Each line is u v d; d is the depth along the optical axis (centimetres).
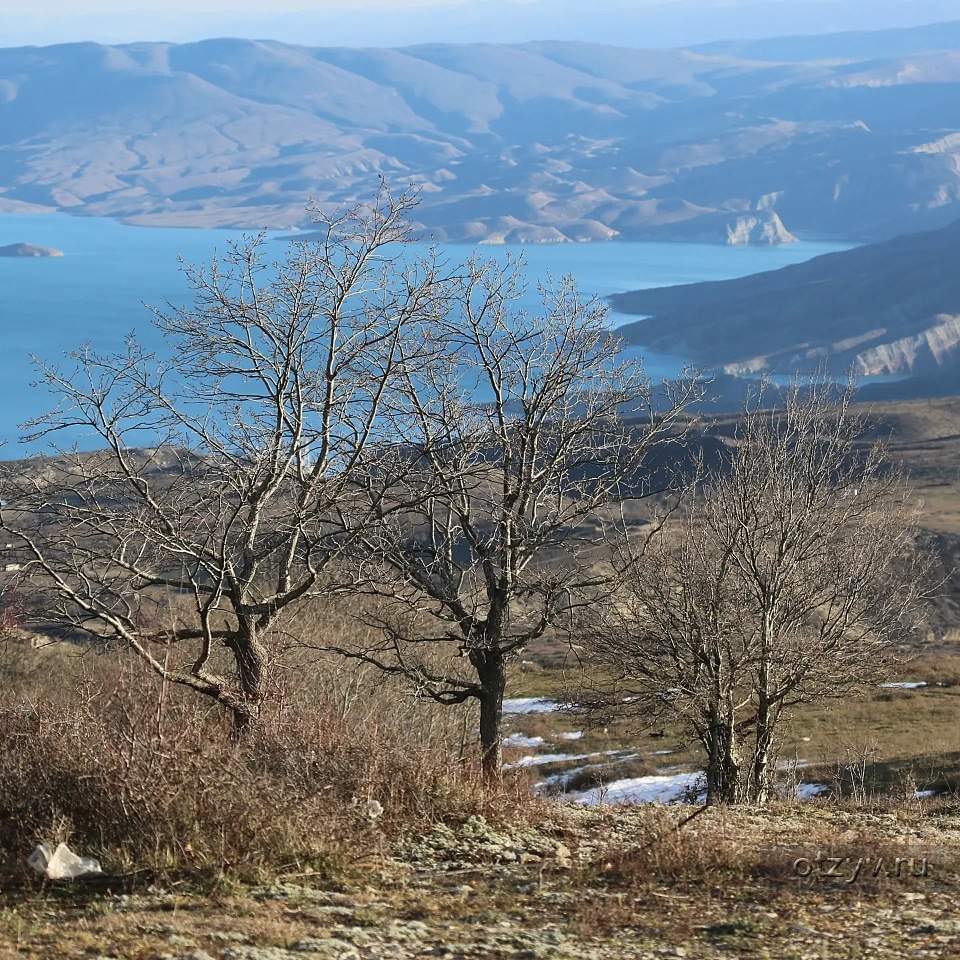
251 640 1570
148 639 1512
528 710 4350
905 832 1383
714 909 852
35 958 654
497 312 2002
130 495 1622
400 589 2020
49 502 1538
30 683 1688
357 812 1026
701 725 2466
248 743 1119
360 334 1672
